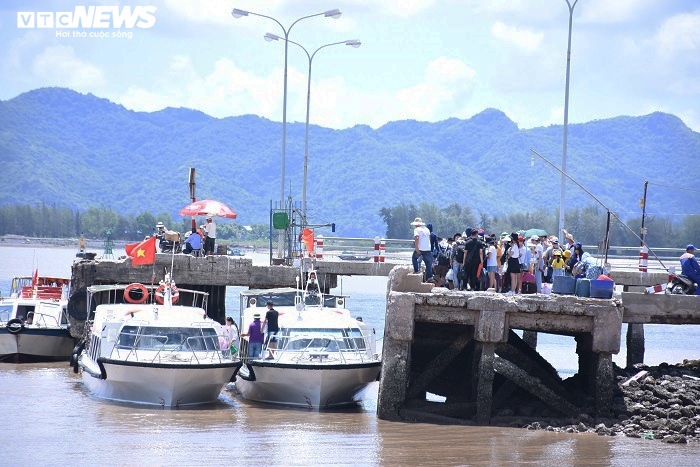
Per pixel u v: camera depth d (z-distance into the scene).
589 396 60.09
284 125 114.12
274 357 65.94
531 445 53.09
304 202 113.88
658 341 121.19
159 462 48.69
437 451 51.66
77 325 85.62
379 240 93.56
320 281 92.81
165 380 63.16
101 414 61.06
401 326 58.25
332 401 65.25
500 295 58.25
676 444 53.97
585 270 66.81
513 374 58.59
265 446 52.53
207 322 67.94
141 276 88.44
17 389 70.06
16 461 48.44
